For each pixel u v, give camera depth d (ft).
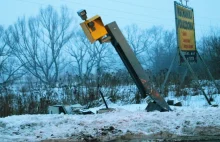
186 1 41.16
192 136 17.52
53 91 43.06
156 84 46.88
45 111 36.11
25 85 46.01
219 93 45.70
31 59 166.81
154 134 17.62
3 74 155.12
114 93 43.19
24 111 35.58
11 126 19.45
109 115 21.36
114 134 17.46
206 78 56.65
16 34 166.50
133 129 18.12
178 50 37.76
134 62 22.93
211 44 82.94
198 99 41.63
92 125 18.75
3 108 34.65
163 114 20.98
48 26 173.17
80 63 180.75
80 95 41.42
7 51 164.35
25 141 16.29
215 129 18.10
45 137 16.89
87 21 21.74
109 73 53.01
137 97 41.37
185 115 20.59
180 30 38.34
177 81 51.16
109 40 22.47
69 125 19.02
